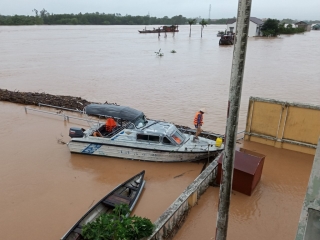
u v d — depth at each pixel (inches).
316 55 1876.2
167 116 727.1
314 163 123.1
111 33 4544.8
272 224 297.4
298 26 5044.3
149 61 1681.8
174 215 285.9
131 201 346.0
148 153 461.1
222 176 186.2
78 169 454.9
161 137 458.6
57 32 4559.5
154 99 882.8
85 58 1781.5
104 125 519.5
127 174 438.6
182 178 423.8
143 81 1138.0
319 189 124.6
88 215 311.7
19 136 581.9
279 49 2230.6
